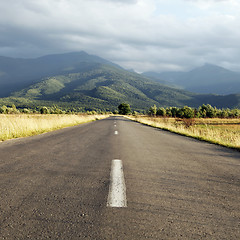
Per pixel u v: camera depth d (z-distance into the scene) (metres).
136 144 7.23
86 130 12.81
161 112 94.94
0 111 80.06
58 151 5.34
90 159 4.47
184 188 2.79
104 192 2.52
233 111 88.44
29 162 4.02
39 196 2.33
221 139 10.20
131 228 1.72
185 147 7.15
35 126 11.35
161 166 4.05
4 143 6.72
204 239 1.61
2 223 1.74
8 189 2.52
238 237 1.66
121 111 136.12
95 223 1.78
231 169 4.09
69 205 2.12
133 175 3.33
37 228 1.68
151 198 2.39
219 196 2.55
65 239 1.54
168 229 1.73
